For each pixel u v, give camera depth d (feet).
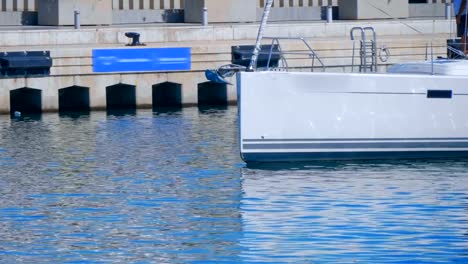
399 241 177.58
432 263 168.04
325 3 400.06
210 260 170.30
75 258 171.42
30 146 253.85
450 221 187.21
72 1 354.95
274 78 218.18
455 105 223.51
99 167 229.86
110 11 358.43
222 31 339.57
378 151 222.89
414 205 196.34
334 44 323.98
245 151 219.61
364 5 377.09
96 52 315.58
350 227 184.65
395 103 221.46
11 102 321.32
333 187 207.72
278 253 172.86
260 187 208.95
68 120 296.10
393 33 350.84
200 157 238.07
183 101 324.39
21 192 208.95
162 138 262.88
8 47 316.60
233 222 188.24
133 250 175.01
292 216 190.90
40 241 179.32
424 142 223.71
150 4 382.22
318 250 173.99
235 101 328.08
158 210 196.03
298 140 220.23
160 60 321.73
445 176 215.31
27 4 369.71
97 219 191.01
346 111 220.43
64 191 209.67
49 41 323.98
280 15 390.63
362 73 220.64
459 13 232.94
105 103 318.04
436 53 322.75
